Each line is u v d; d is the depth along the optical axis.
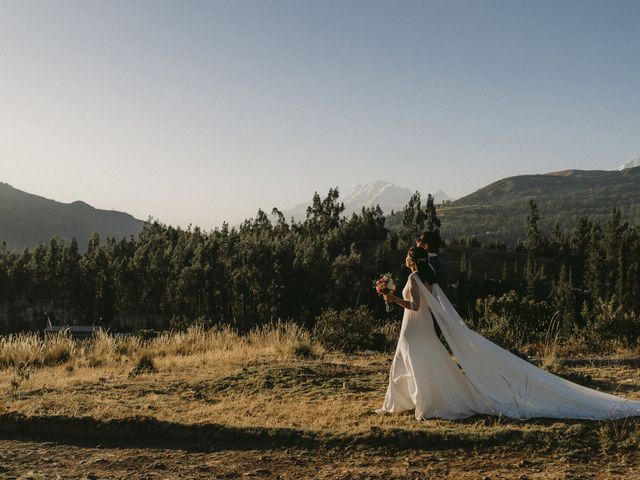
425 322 6.73
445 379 6.64
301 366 10.46
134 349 14.61
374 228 153.25
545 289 102.00
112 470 5.16
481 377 6.70
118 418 6.46
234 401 8.06
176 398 8.41
